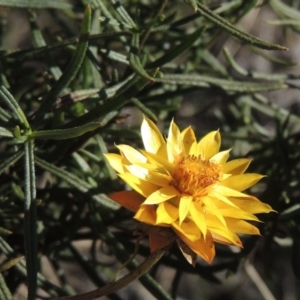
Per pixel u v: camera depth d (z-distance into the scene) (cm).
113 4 34
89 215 36
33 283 29
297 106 64
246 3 38
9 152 33
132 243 36
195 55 40
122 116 35
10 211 34
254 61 65
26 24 54
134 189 29
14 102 31
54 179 37
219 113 45
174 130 31
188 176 30
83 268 36
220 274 63
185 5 46
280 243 39
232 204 30
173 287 37
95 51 35
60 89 32
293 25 42
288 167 38
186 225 29
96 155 37
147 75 31
